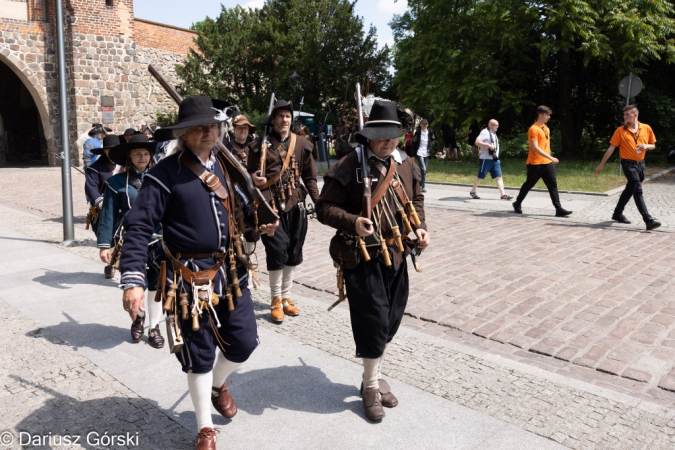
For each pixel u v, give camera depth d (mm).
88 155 10055
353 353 4273
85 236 8961
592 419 3254
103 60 23422
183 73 26328
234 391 3684
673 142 22703
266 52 27391
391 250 3311
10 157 27344
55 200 13195
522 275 6145
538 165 9781
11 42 22141
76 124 23000
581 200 11648
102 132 10266
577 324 4719
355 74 28297
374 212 3260
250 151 5082
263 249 7863
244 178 3064
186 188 2826
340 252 3268
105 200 4867
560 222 9312
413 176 3484
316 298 5707
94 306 5438
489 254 7125
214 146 2998
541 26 19938
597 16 18375
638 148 8445
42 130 27375
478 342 4453
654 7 18766
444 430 3174
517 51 20141
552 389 3621
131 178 4859
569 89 21438
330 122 27891
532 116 23297
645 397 3543
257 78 28359
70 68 22812
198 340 2891
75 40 22562
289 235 5004
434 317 4938
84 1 22672
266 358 4188
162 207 2818
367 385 3383
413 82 22734
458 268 6484
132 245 2746
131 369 4027
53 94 23359
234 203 3020
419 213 3504
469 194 12781
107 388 3730
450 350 4246
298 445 3068
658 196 12320
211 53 26500
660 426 3172
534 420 3250
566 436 3078
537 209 10648
